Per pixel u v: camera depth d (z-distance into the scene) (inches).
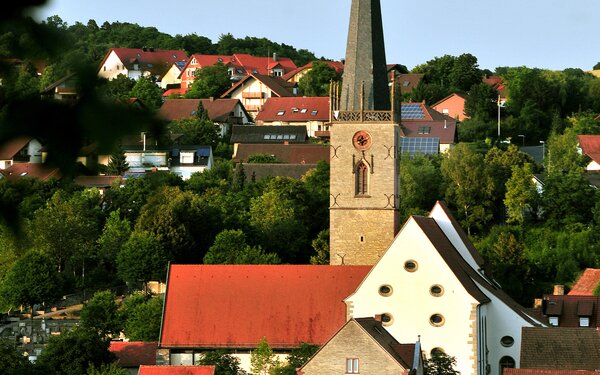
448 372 5088.6
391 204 5821.9
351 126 5831.7
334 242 5856.3
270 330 5669.3
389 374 4434.1
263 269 5871.1
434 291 5300.2
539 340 5157.5
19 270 7736.2
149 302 7042.3
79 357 5698.8
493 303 5575.8
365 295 5354.3
